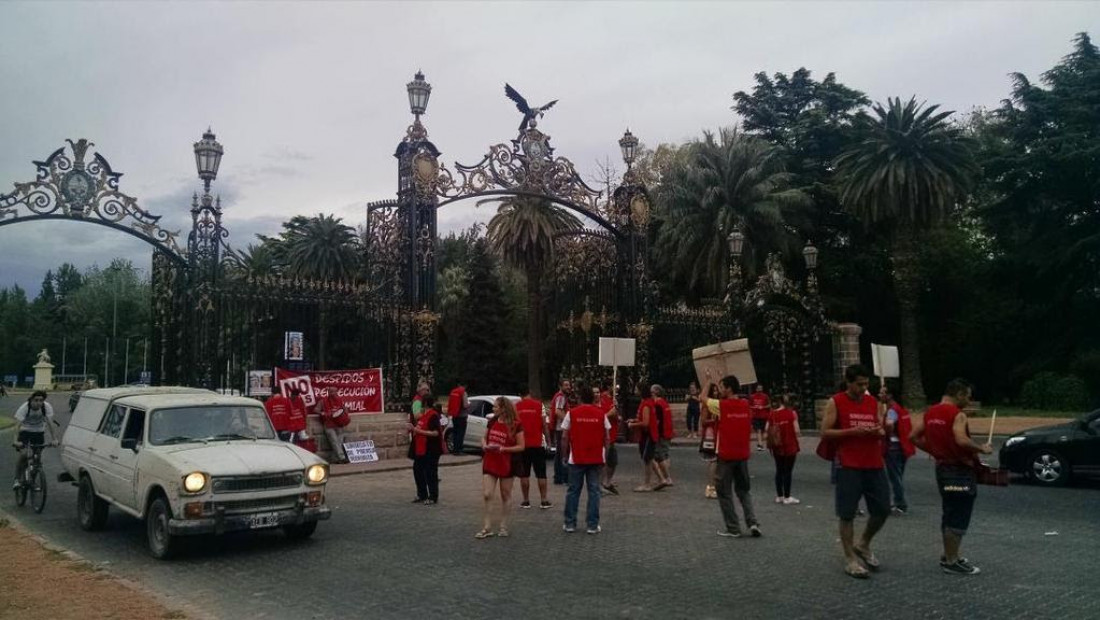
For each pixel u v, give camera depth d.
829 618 6.34
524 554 8.86
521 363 57.00
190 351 16.12
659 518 11.27
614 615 6.45
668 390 26.73
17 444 12.55
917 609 6.57
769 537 9.81
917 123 34.38
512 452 10.05
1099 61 40.53
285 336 17.19
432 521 11.08
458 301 55.06
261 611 6.63
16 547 8.89
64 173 15.27
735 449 9.79
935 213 34.88
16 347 90.88
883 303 44.00
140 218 16.09
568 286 26.69
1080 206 39.91
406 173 19.98
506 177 22.06
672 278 40.81
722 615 6.43
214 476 8.45
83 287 80.25
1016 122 41.97
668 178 41.25
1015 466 15.23
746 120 47.00
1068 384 36.53
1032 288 41.66
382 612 6.57
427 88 20.36
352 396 18.00
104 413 10.63
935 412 7.94
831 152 44.03
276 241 42.47
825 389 28.92
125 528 10.67
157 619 6.05
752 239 37.53
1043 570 7.95
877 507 7.83
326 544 9.45
